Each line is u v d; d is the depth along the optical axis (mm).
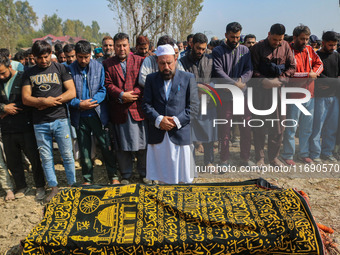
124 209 2557
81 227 2453
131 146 4105
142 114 4098
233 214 2475
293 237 2303
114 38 4043
